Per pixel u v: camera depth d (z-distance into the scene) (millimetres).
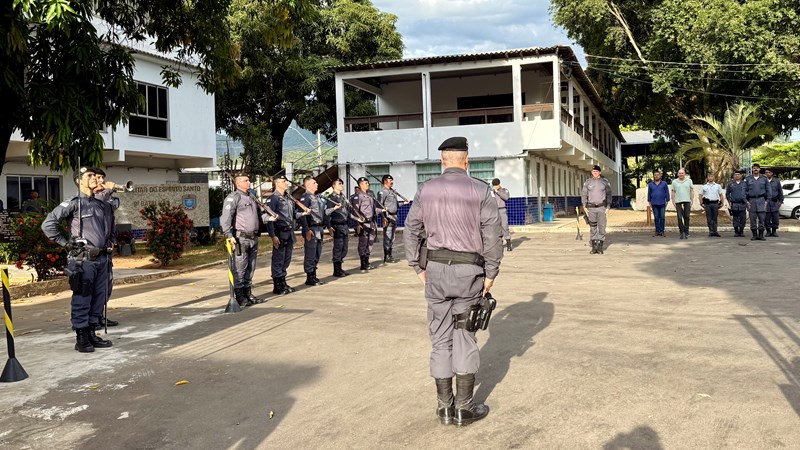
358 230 12867
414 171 26078
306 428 4375
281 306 9172
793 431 3879
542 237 20016
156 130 22109
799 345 5801
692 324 6840
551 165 32062
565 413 4359
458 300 4402
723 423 4051
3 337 7828
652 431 3979
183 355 6531
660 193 18766
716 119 28516
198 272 14688
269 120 33875
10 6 7758
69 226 6973
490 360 5754
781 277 9867
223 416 4695
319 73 31000
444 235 4406
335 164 28328
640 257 13406
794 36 23656
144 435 4395
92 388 5500
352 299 9523
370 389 5137
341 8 31750
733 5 24000
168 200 20125
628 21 30547
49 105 8312
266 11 12766
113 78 9117
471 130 25281
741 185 17891
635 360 5535
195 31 11836
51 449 4203
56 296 11570
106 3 11531
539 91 28016
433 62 25094
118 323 8430
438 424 4312
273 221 9961
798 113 27844
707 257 12992
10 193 20219
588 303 8312
